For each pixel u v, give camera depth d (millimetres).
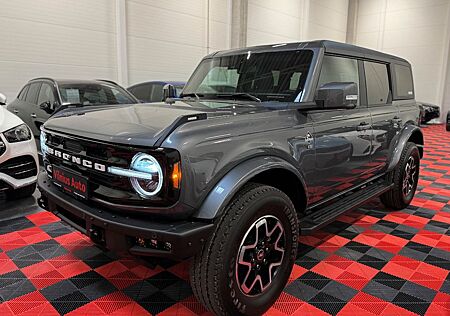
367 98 3203
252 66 2865
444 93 15180
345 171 2811
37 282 2451
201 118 1847
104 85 6117
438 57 15141
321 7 15805
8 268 2639
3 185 3693
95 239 1878
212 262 1756
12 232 3285
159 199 1669
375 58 3359
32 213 3768
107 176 1818
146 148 1669
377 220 3701
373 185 3605
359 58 3102
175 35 10273
